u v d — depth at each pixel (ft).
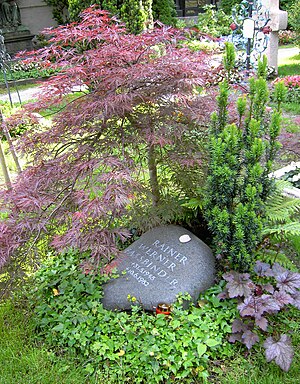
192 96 8.90
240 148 8.20
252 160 8.00
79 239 8.12
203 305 8.43
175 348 7.63
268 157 8.45
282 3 44.34
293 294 8.03
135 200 9.62
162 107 8.88
